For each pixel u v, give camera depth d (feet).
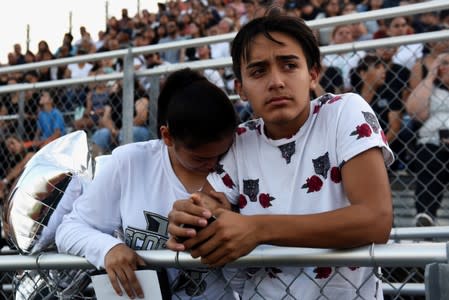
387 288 8.98
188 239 4.72
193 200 4.75
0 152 16.01
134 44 31.37
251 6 27.58
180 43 12.20
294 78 5.14
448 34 10.30
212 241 4.63
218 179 5.68
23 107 15.52
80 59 13.21
